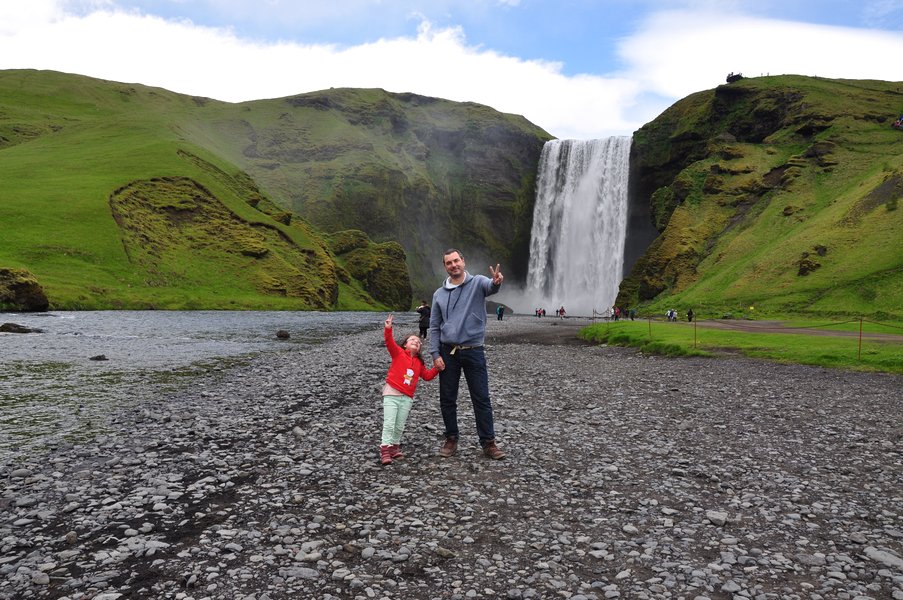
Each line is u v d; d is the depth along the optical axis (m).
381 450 9.03
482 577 5.28
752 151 130.50
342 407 14.00
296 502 7.21
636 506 7.24
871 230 83.38
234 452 9.70
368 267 158.00
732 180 124.12
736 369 21.94
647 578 5.30
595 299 157.38
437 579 5.23
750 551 5.89
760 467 9.03
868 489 7.96
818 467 9.05
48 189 106.38
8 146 185.75
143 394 15.68
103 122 181.00
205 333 41.16
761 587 5.11
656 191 142.12
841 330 40.66
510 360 26.34
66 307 68.88
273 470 8.64
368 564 5.50
